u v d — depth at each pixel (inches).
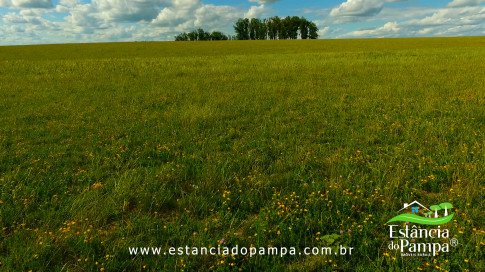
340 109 384.8
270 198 180.7
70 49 2034.9
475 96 410.3
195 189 188.1
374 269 122.3
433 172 198.4
